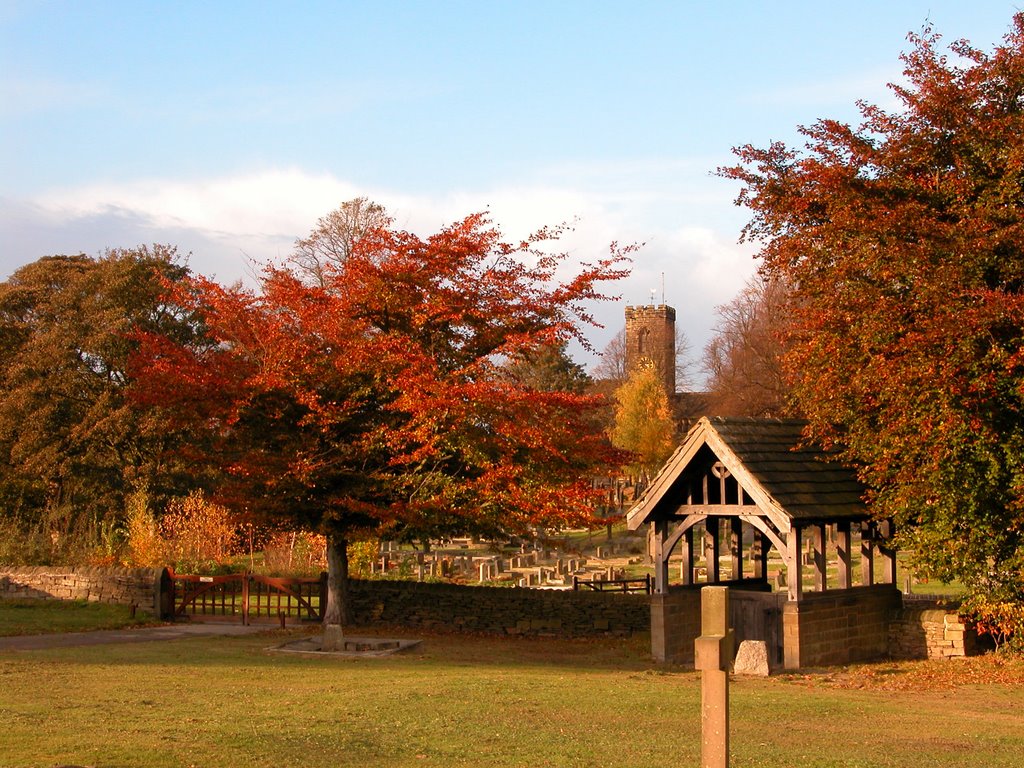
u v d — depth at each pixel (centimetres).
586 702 1373
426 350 2377
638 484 6856
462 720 1204
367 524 2405
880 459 1894
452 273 2323
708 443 1986
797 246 2014
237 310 2352
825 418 1966
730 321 6931
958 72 1898
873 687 1681
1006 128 1800
